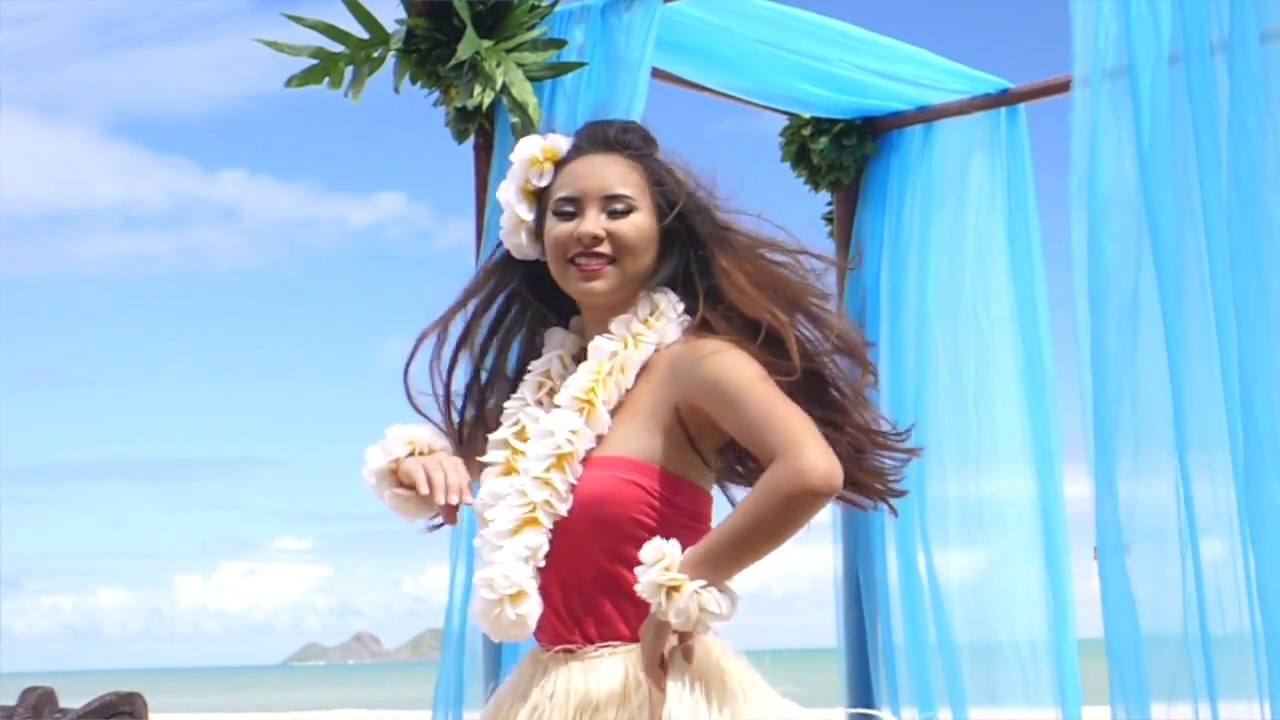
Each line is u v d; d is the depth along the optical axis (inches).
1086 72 161.5
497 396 99.0
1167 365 159.2
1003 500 205.6
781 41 189.9
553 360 93.4
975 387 208.2
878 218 215.3
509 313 100.3
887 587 208.5
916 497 207.5
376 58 155.9
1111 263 160.7
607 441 85.7
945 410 209.0
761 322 86.2
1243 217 152.4
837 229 217.6
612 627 83.5
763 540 76.8
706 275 89.0
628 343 85.8
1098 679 881.5
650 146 91.0
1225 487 157.5
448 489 87.5
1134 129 159.3
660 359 86.0
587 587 83.9
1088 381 162.6
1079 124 161.6
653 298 87.7
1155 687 159.2
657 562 77.6
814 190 219.0
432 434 92.4
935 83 203.8
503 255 99.4
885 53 194.7
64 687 1587.1
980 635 204.1
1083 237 161.9
